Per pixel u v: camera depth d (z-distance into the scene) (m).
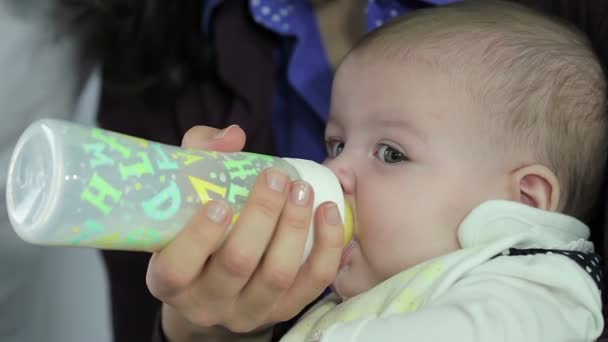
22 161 0.64
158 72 1.37
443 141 0.90
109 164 0.63
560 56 0.96
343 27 1.27
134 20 1.36
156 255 0.72
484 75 0.92
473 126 0.91
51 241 0.61
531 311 0.75
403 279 0.85
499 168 0.91
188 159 0.70
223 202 0.70
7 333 1.60
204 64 1.36
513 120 0.92
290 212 0.74
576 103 0.95
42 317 1.70
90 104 1.73
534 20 1.00
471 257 0.82
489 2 1.04
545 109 0.93
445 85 0.92
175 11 1.35
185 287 0.74
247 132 1.23
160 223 0.67
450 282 0.80
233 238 0.72
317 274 0.79
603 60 1.02
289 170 0.78
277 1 1.27
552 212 0.90
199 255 0.69
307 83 1.23
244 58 1.27
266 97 1.25
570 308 0.80
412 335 0.72
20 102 1.37
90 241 0.63
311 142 1.26
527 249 0.86
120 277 1.35
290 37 1.28
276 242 0.75
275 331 1.07
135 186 0.65
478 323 0.71
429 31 0.97
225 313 0.80
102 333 1.86
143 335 1.34
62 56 1.41
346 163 0.94
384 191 0.90
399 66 0.95
